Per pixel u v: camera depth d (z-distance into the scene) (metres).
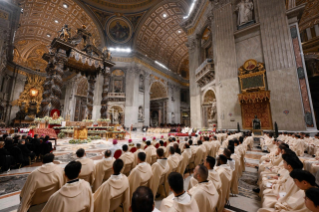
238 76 11.93
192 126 18.31
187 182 3.57
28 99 24.03
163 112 31.09
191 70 19.22
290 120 9.57
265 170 3.28
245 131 10.93
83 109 27.25
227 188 2.41
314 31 15.03
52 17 20.53
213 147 5.39
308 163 3.18
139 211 0.82
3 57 16.06
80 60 12.16
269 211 1.83
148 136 14.43
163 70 30.06
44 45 25.25
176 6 20.23
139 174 2.39
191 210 1.34
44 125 9.78
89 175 2.64
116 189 1.89
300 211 1.57
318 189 1.16
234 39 12.62
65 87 29.94
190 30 19.50
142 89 25.81
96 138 10.54
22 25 20.06
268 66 10.67
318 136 7.26
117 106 23.62
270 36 10.81
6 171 3.90
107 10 22.08
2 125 18.84
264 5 11.31
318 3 13.05
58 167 2.22
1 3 15.25
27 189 1.90
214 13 14.01
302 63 9.73
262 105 10.76
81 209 1.46
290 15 10.48
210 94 16.27
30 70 24.97
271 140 6.73
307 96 9.37
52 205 1.40
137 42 25.16
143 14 22.75
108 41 24.08
